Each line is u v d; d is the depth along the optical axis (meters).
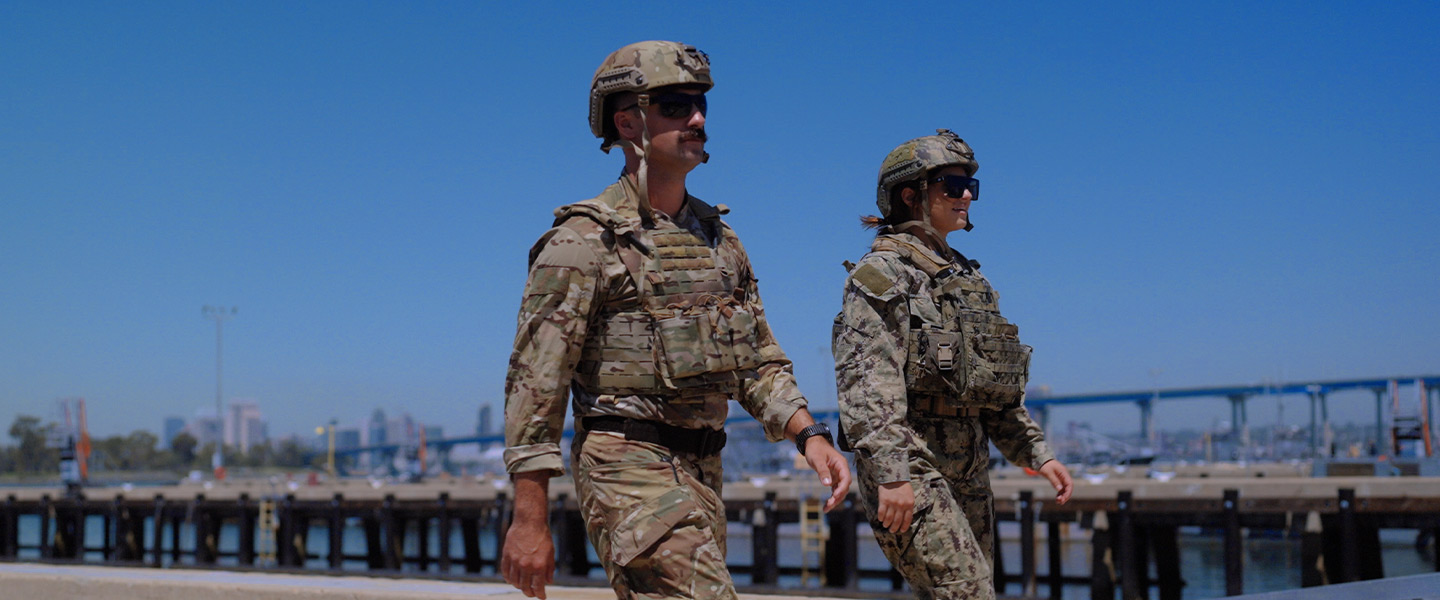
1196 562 31.33
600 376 2.76
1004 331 3.83
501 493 30.14
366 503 32.75
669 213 2.94
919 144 3.84
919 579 3.60
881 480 3.47
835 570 24.41
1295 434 107.88
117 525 37.72
